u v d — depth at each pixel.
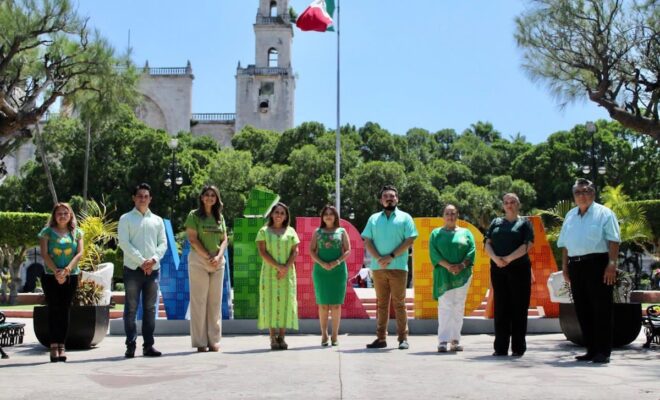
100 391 5.52
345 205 45.34
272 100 69.81
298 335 11.79
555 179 48.97
